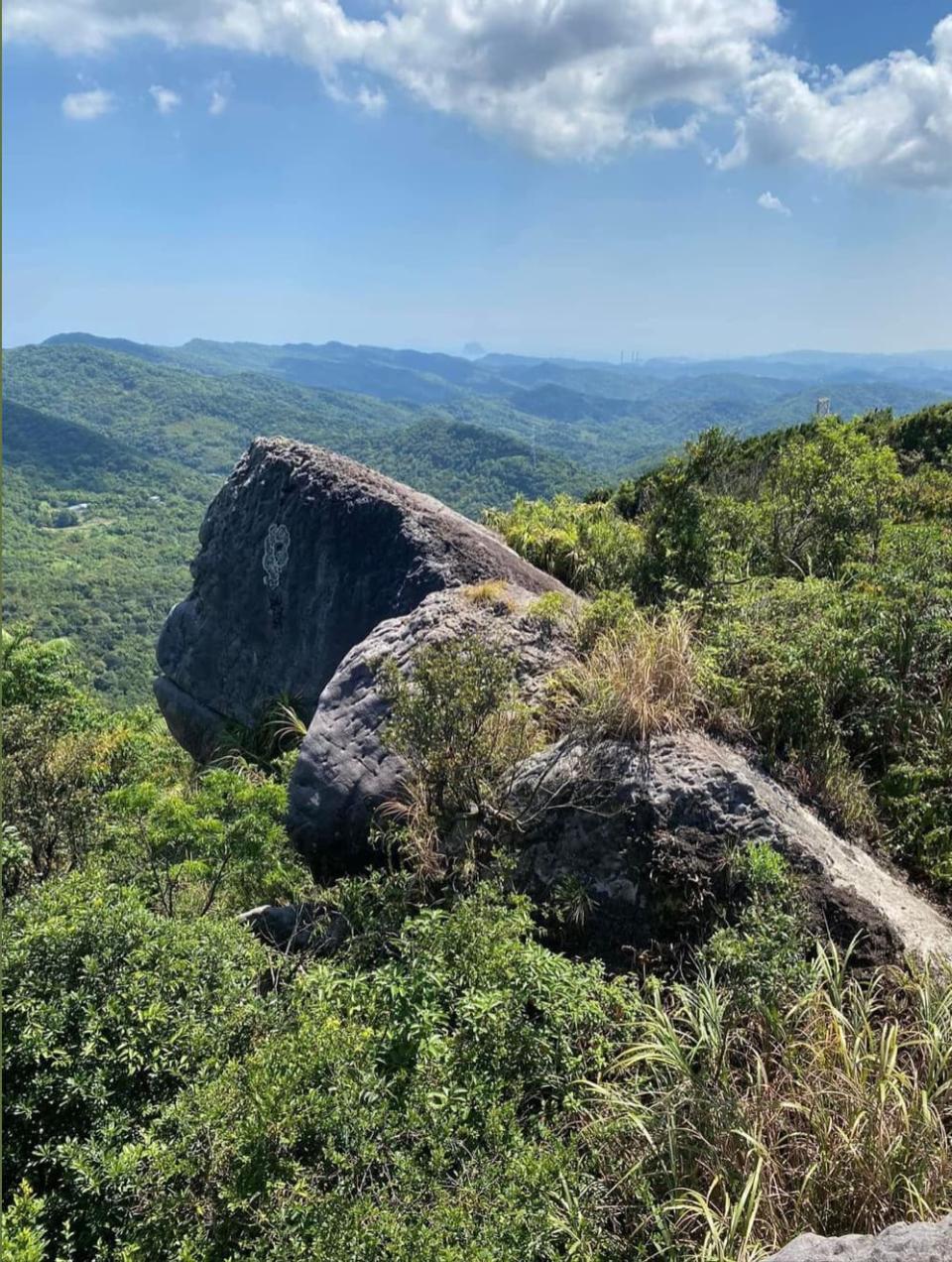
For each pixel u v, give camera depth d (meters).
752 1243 2.37
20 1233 2.32
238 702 9.22
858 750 5.22
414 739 4.58
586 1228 2.53
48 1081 2.86
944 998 3.11
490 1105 2.86
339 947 4.38
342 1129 2.64
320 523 8.56
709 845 3.88
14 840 5.19
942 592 5.83
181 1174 2.62
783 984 3.19
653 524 7.51
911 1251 2.02
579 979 3.45
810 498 8.86
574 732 4.69
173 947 3.38
